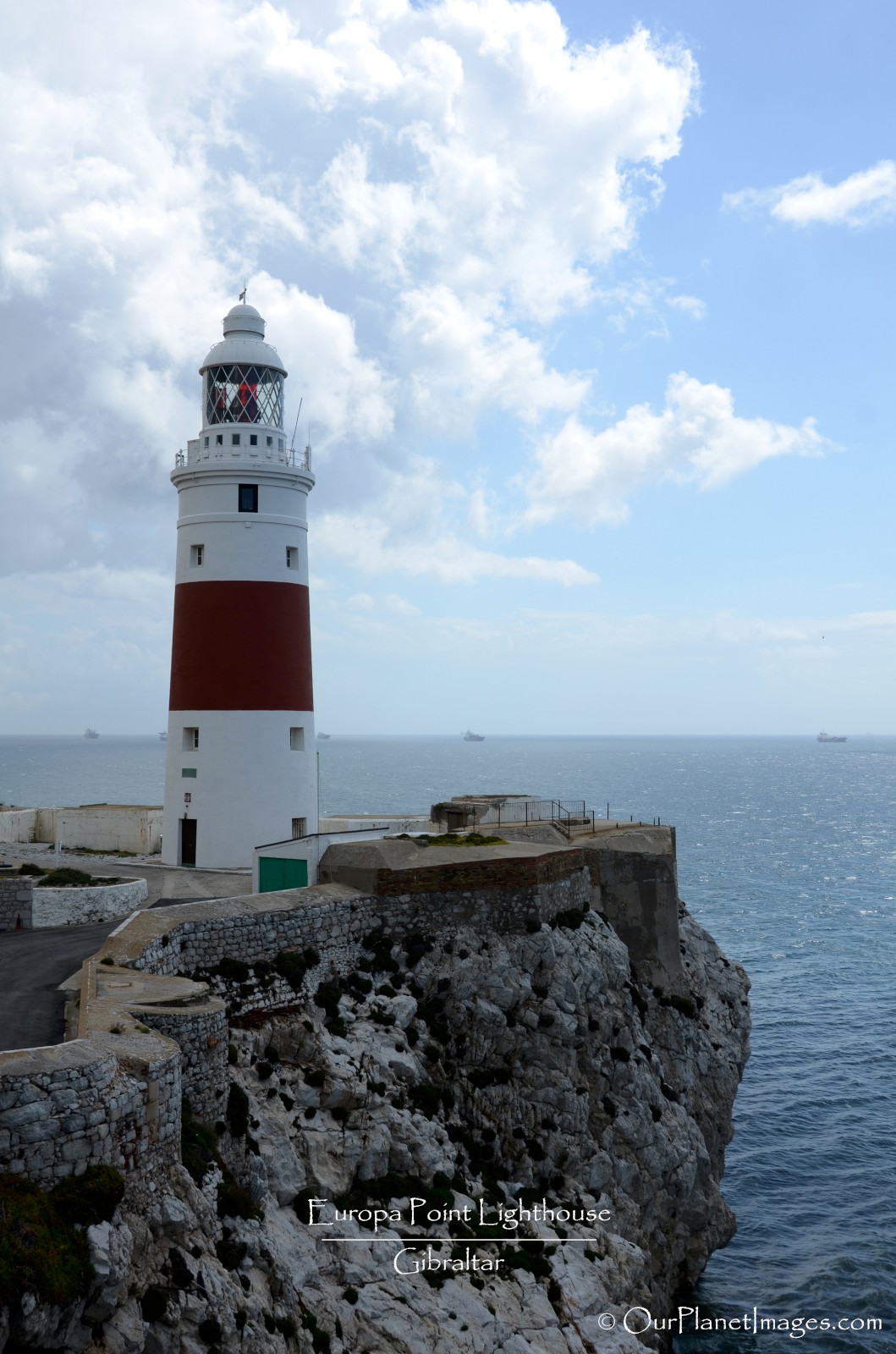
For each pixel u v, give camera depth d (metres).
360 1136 35.16
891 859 176.00
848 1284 51.91
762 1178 61.69
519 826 56.31
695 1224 49.16
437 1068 41.03
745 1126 67.75
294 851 46.62
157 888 50.53
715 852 182.88
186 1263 22.16
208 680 56.28
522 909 46.31
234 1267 24.25
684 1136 48.19
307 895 42.53
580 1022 45.25
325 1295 29.09
